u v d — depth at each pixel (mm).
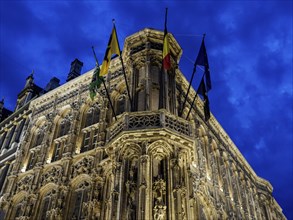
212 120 35469
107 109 28266
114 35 25531
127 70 28875
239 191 33906
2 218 27391
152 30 29031
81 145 27953
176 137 22141
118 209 19422
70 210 24312
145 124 22250
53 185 26359
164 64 24484
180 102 29047
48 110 33438
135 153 21641
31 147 31688
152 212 19047
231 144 37719
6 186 29688
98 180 24125
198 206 25141
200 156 28922
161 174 20859
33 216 25516
